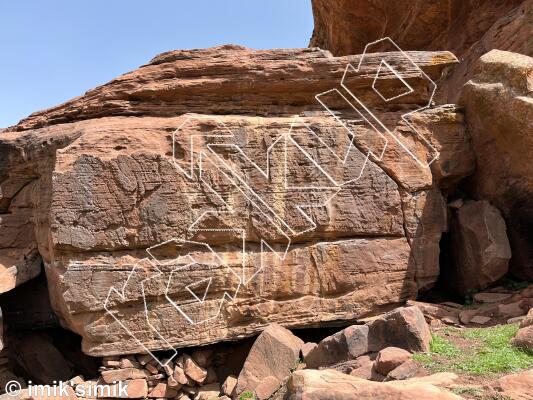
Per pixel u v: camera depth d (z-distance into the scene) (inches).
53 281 311.4
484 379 197.9
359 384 190.9
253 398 262.2
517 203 335.6
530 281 340.5
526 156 321.1
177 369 297.0
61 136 314.2
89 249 290.4
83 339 296.0
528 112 312.3
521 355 216.5
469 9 568.1
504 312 292.4
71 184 289.3
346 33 712.4
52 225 285.3
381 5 641.6
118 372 290.5
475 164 356.8
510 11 490.0
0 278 320.5
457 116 351.9
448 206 360.5
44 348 367.2
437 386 188.7
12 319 355.9
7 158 337.7
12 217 341.7
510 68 330.6
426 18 597.3
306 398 186.7
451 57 346.0
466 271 346.9
